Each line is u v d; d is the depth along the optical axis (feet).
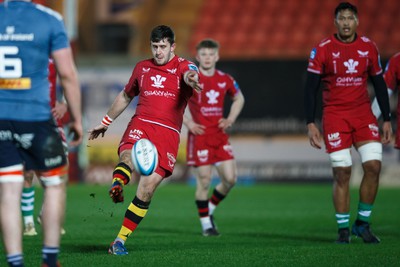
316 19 280.31
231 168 119.03
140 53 280.92
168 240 105.60
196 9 287.28
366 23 271.90
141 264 78.28
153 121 88.17
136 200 86.99
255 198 188.03
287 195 195.72
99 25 282.36
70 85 62.75
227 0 289.74
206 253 88.02
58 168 63.10
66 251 89.97
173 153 88.69
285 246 96.73
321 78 103.76
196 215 149.28
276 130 227.20
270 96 226.58
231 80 121.70
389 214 149.18
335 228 125.39
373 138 101.71
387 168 224.53
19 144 62.34
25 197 110.22
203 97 119.55
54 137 62.90
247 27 281.13
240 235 114.11
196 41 279.69
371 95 215.31
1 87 61.62
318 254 87.61
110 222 130.72
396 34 268.62
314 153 226.79
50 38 62.08
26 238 105.50
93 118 230.27
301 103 225.97
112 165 230.27
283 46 274.36
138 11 285.02
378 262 81.20
